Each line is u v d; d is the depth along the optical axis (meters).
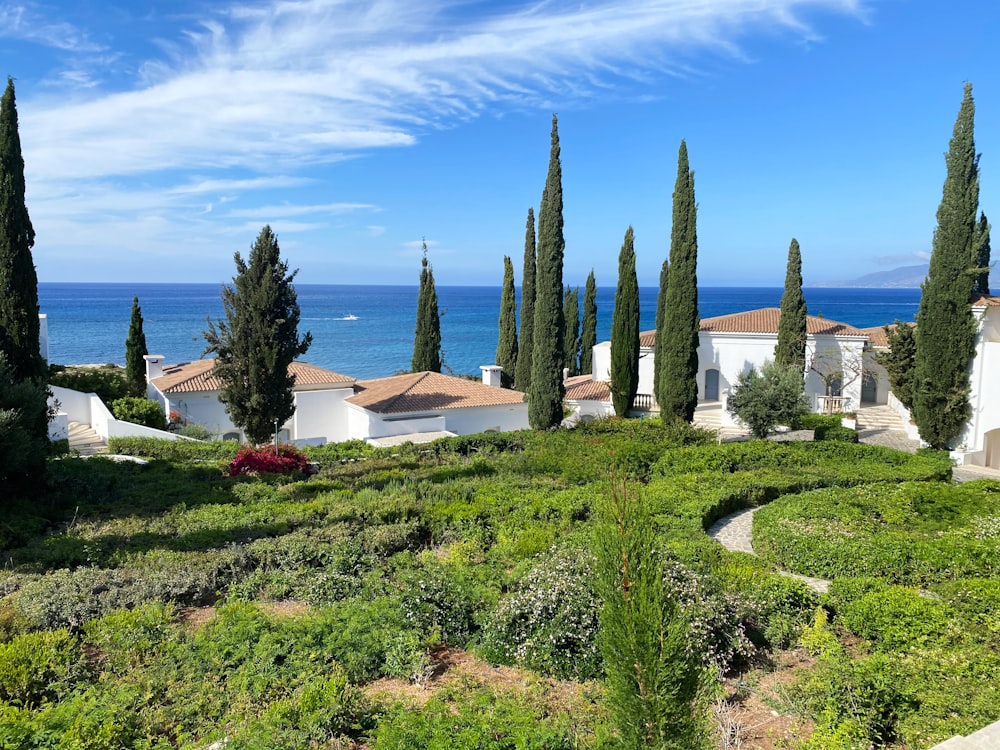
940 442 26.16
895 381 30.95
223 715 6.99
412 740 6.11
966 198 24.59
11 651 7.61
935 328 25.59
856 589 9.90
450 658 8.83
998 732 6.02
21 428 14.55
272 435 23.34
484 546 13.34
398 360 91.44
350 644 8.32
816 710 7.22
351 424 31.06
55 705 7.12
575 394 39.38
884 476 19.53
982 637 8.46
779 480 18.36
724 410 35.22
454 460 22.47
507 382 47.16
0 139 17.23
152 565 10.98
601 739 6.05
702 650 8.03
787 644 9.17
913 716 6.91
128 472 19.33
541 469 20.42
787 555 12.79
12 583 9.97
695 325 28.47
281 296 22.55
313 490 17.52
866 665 7.48
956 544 11.95
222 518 14.10
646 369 40.91
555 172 26.80
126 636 8.49
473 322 161.00
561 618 8.48
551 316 27.12
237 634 8.46
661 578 4.68
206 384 30.11
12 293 17.52
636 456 21.20
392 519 14.26
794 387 26.33
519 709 7.05
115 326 125.06
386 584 10.71
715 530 15.36
